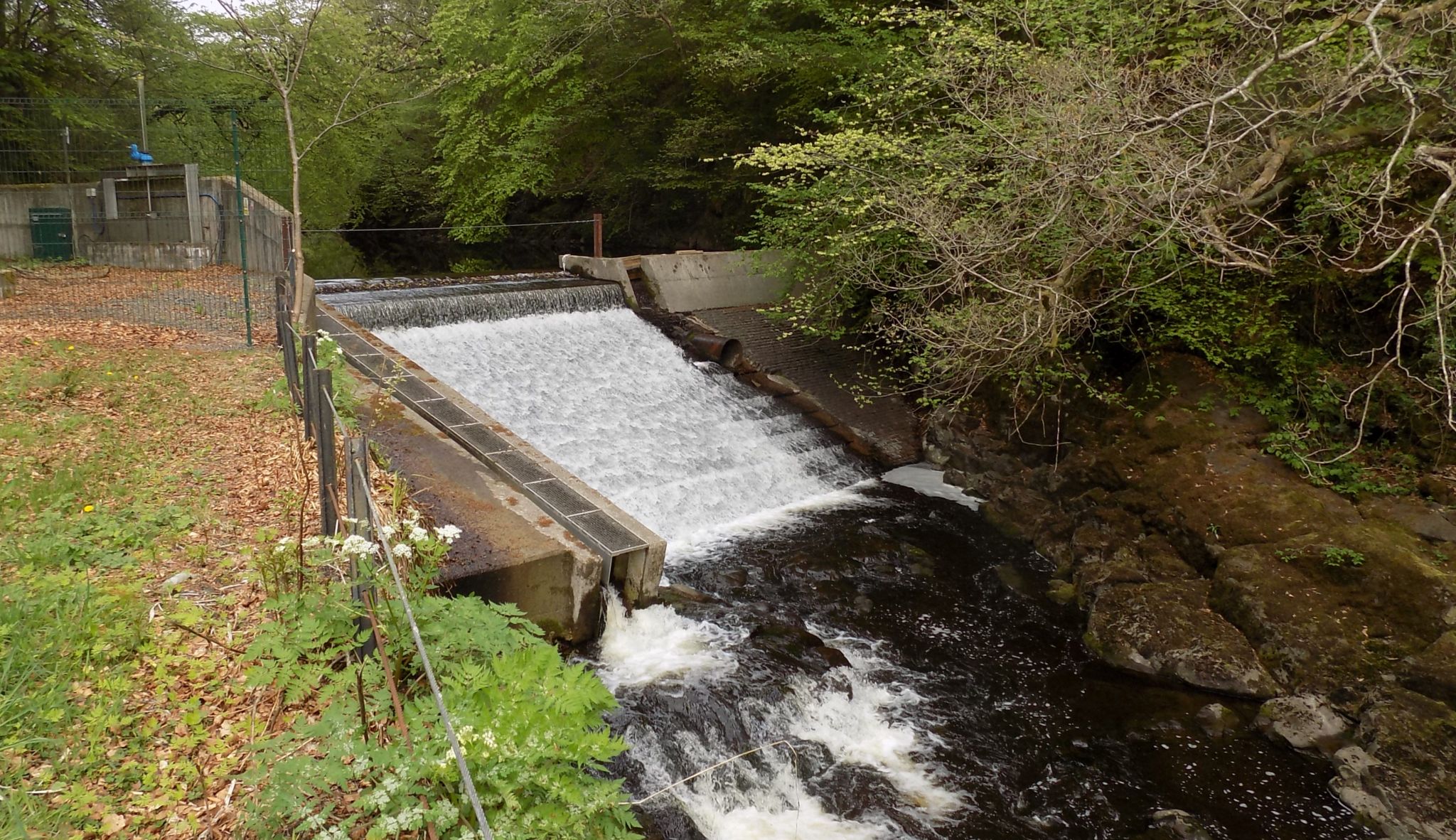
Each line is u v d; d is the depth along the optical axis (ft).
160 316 38.04
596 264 50.60
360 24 74.49
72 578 16.24
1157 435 34.22
